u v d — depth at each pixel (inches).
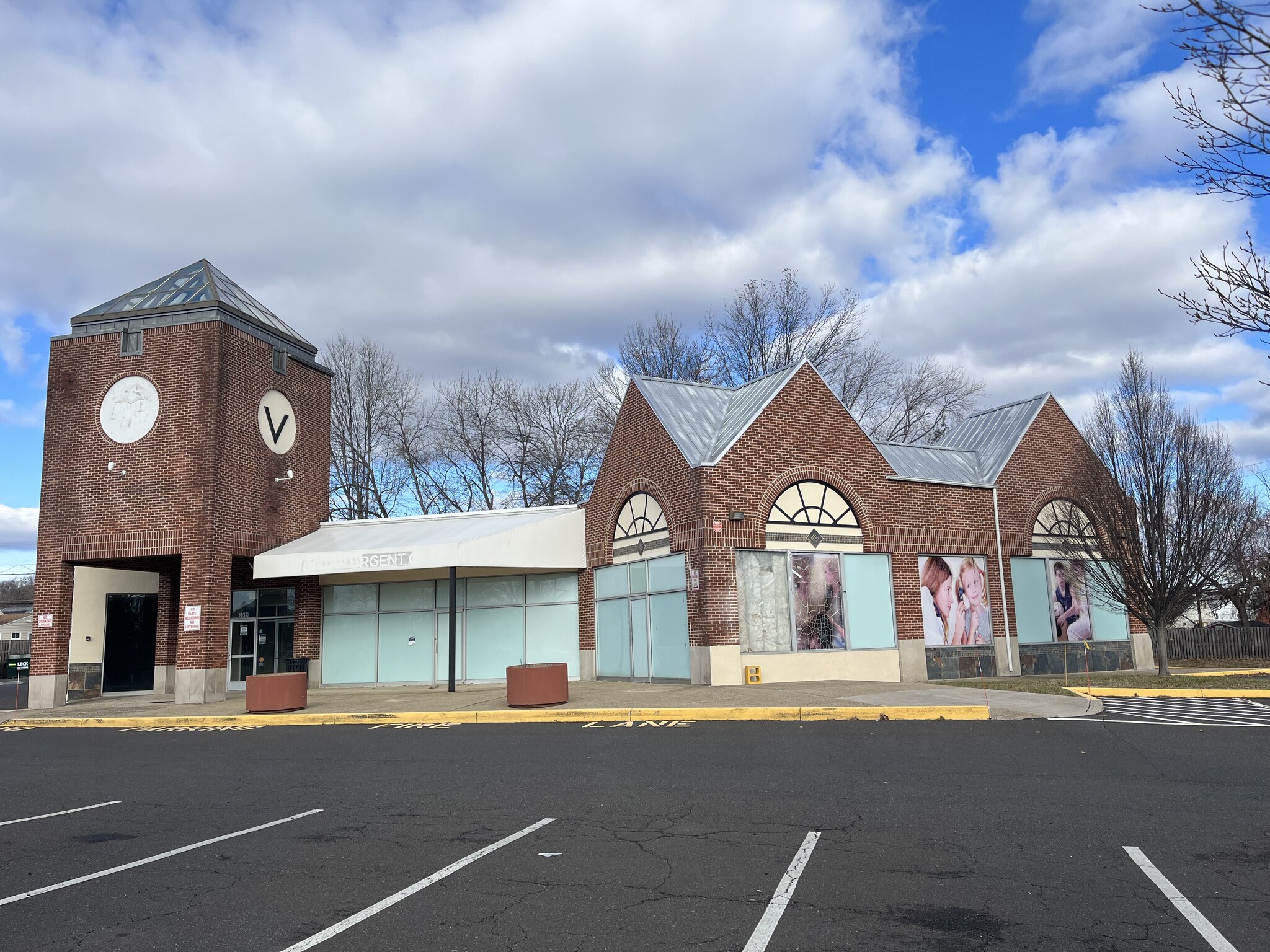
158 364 964.0
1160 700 727.1
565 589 1058.1
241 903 242.5
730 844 289.9
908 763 430.3
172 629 1098.7
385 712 711.1
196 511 930.1
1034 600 1053.8
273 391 1058.1
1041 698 684.7
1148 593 940.0
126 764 521.3
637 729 581.9
